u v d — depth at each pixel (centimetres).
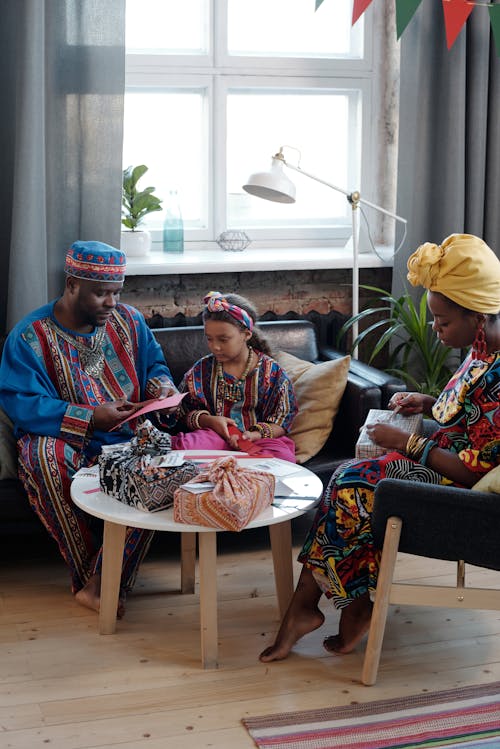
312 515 322
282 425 296
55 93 321
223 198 389
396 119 399
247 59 379
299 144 399
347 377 310
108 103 327
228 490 222
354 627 241
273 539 254
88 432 278
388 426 237
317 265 365
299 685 227
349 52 396
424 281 227
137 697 221
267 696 222
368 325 387
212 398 299
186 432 308
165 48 376
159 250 388
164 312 362
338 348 372
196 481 230
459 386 230
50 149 324
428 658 242
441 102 366
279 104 394
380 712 215
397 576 288
